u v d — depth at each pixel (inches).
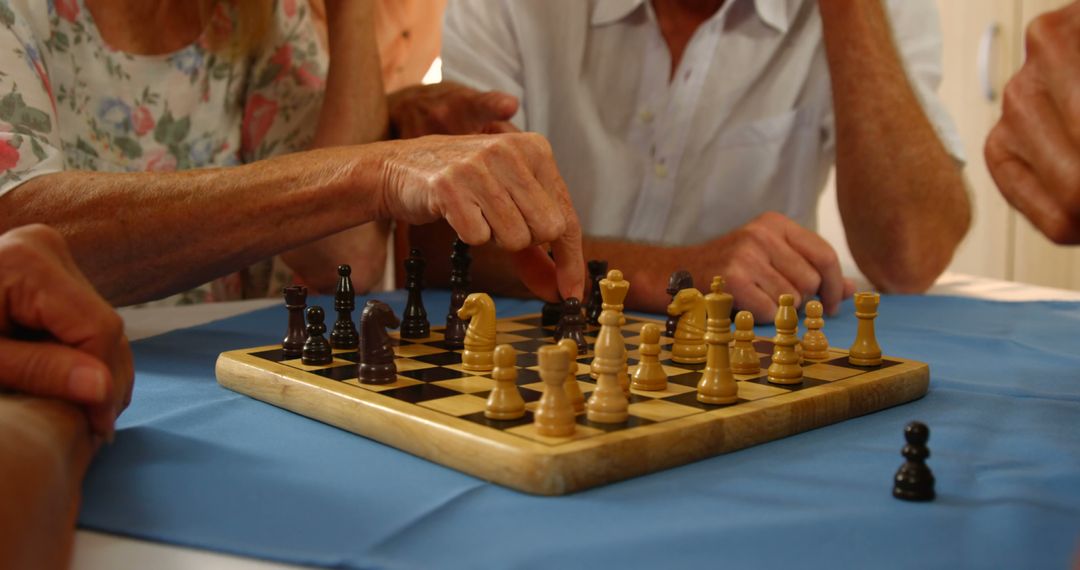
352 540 27.6
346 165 56.1
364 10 91.3
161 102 89.5
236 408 44.1
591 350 56.2
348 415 40.1
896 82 90.6
